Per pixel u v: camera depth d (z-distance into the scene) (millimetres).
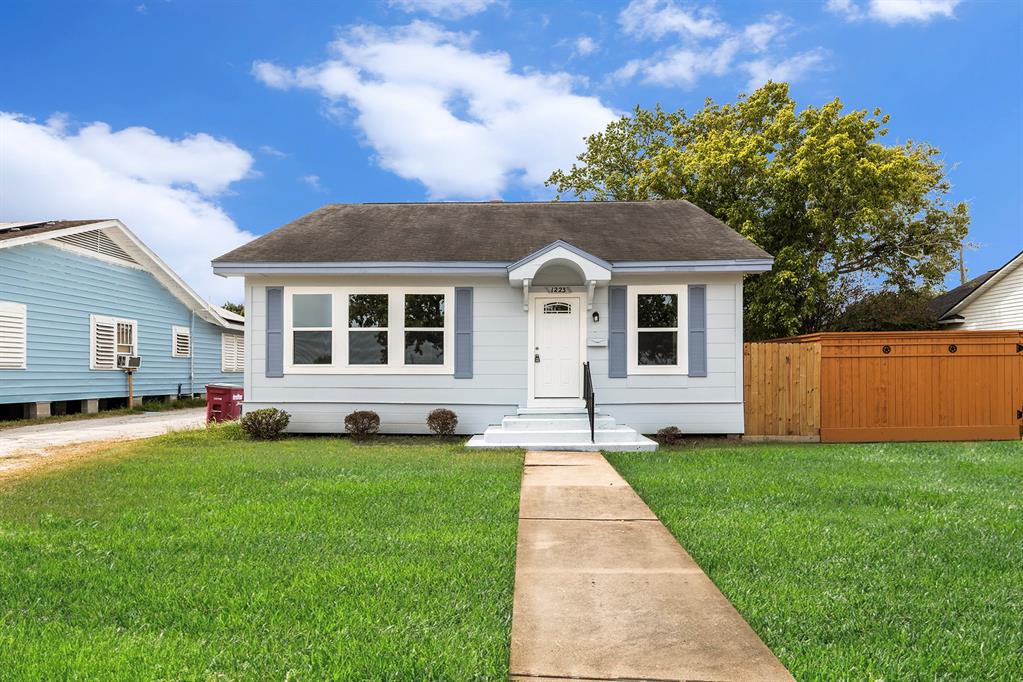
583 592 4164
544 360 13375
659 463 9695
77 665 3111
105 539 5348
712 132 26422
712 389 13258
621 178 29953
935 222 26859
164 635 3496
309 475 8320
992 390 13281
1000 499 7004
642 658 3205
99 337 20375
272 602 3949
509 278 12828
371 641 3414
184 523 5863
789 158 24688
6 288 16500
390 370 13438
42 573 4488
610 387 13289
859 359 13367
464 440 12977
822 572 4613
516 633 3510
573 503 6836
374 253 13328
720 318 13266
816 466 9289
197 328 27125
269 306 13539
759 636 3535
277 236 14461
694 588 4250
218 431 13523
